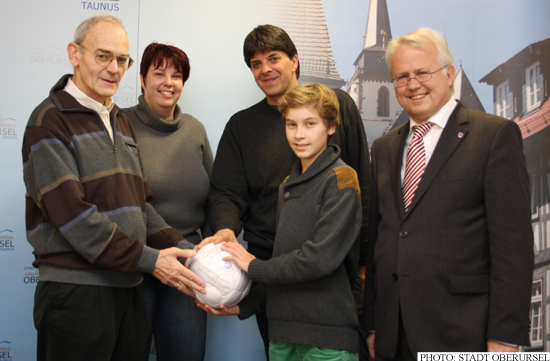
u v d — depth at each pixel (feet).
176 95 6.03
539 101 7.52
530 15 7.52
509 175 3.65
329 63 7.69
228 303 4.78
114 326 4.50
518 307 3.49
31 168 4.34
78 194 4.15
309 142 4.52
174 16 7.61
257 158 5.81
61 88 4.62
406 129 4.60
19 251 7.27
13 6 7.22
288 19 7.70
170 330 5.91
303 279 4.19
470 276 3.77
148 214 5.35
